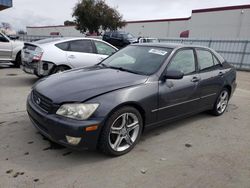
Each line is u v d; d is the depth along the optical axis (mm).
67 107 3025
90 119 3018
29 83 7457
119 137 3354
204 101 4773
